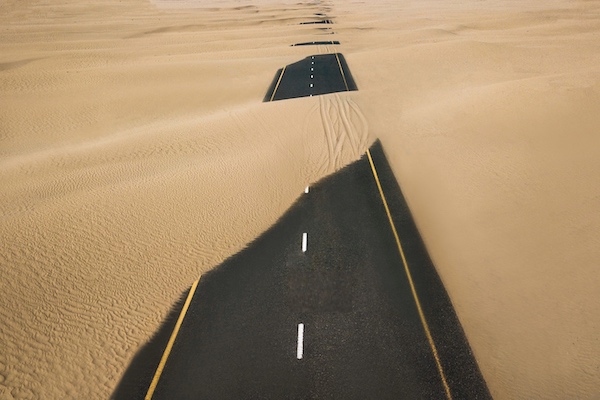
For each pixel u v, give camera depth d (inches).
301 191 840.3
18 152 1107.9
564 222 687.7
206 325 531.2
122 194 794.8
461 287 579.5
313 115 1223.5
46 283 568.7
